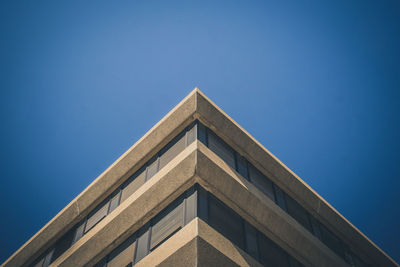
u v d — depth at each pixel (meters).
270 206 16.66
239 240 14.28
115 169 18.94
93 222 18.45
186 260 11.84
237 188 15.20
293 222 17.28
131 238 15.69
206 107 17.12
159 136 17.75
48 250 19.86
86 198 19.50
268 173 18.81
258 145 18.67
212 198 14.61
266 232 15.87
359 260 20.61
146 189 15.70
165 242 13.15
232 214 14.98
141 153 18.19
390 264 21.17
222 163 15.73
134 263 14.12
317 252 16.89
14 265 20.11
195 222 12.65
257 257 14.36
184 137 16.77
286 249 16.30
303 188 19.78
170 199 14.98
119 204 17.66
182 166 14.70
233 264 12.52
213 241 12.56
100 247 16.17
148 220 15.48
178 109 17.44
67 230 19.78
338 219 20.44
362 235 20.95
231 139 17.62
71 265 16.55
